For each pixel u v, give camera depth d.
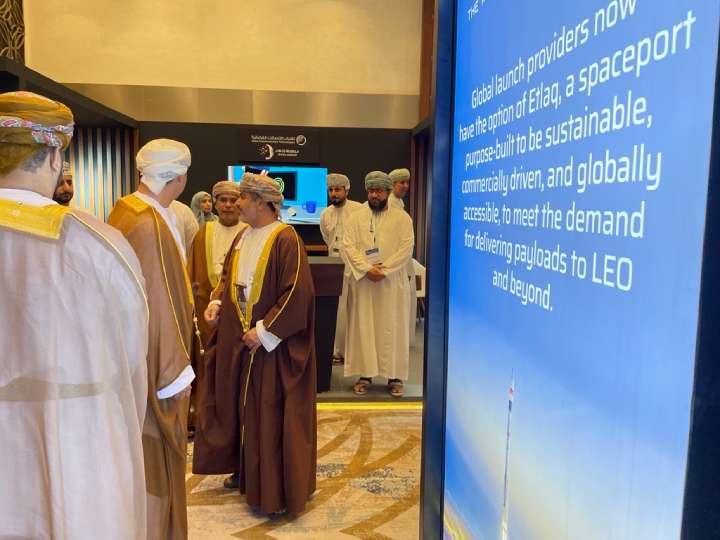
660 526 0.55
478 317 1.09
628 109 0.60
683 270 0.51
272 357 2.63
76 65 7.81
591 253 0.68
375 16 8.15
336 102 8.14
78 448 1.22
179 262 1.94
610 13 0.63
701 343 0.48
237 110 8.02
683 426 0.52
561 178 0.75
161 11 7.87
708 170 0.47
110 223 1.95
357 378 5.12
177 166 2.04
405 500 2.89
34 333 1.21
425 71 8.06
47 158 1.28
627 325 0.60
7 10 6.25
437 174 1.31
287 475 2.62
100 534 1.24
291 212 8.07
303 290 2.61
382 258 4.48
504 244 0.96
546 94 0.80
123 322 1.31
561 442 0.76
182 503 1.96
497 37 0.99
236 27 7.98
